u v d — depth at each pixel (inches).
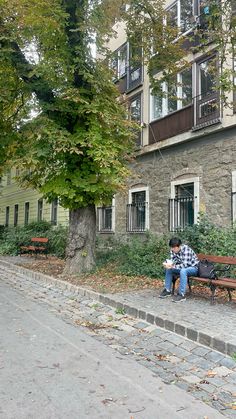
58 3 373.4
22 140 421.1
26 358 186.1
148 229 590.9
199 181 526.9
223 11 328.5
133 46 497.4
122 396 147.6
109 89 423.8
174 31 463.8
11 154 440.1
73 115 403.5
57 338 220.5
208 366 178.7
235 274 337.7
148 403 142.4
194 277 298.0
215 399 147.3
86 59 403.2
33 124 380.8
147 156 644.7
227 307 269.6
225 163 484.1
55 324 251.4
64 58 391.5
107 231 748.6
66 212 819.4
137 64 545.0
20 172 484.1
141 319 256.4
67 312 287.1
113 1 399.5
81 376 165.8
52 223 877.2
